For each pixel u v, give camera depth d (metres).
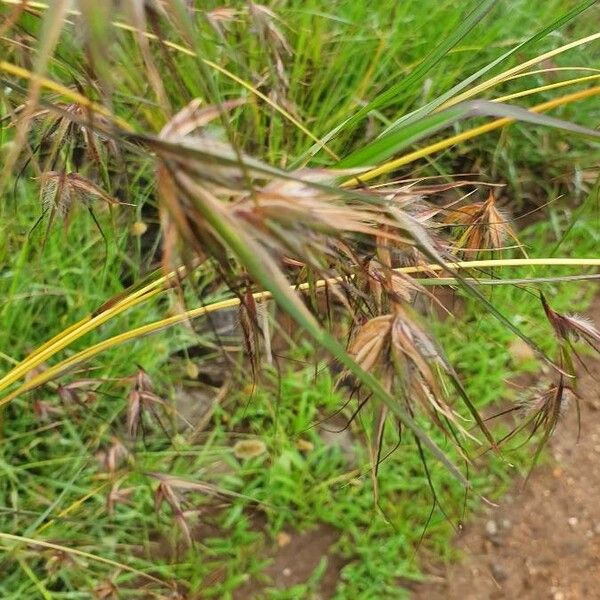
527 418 0.42
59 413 0.57
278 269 0.26
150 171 0.63
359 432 0.63
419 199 0.36
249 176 0.26
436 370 0.33
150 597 0.56
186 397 0.64
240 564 0.58
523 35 0.73
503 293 0.70
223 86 0.64
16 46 0.36
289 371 0.65
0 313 0.59
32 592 0.55
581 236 0.75
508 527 0.61
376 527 0.60
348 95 0.70
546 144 0.74
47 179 0.40
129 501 0.55
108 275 0.65
